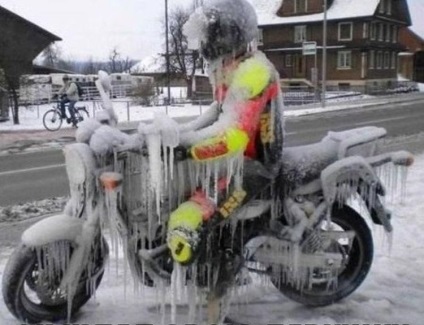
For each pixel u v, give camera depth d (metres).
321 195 3.85
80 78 36.97
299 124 19.77
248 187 3.52
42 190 8.95
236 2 3.44
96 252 3.80
